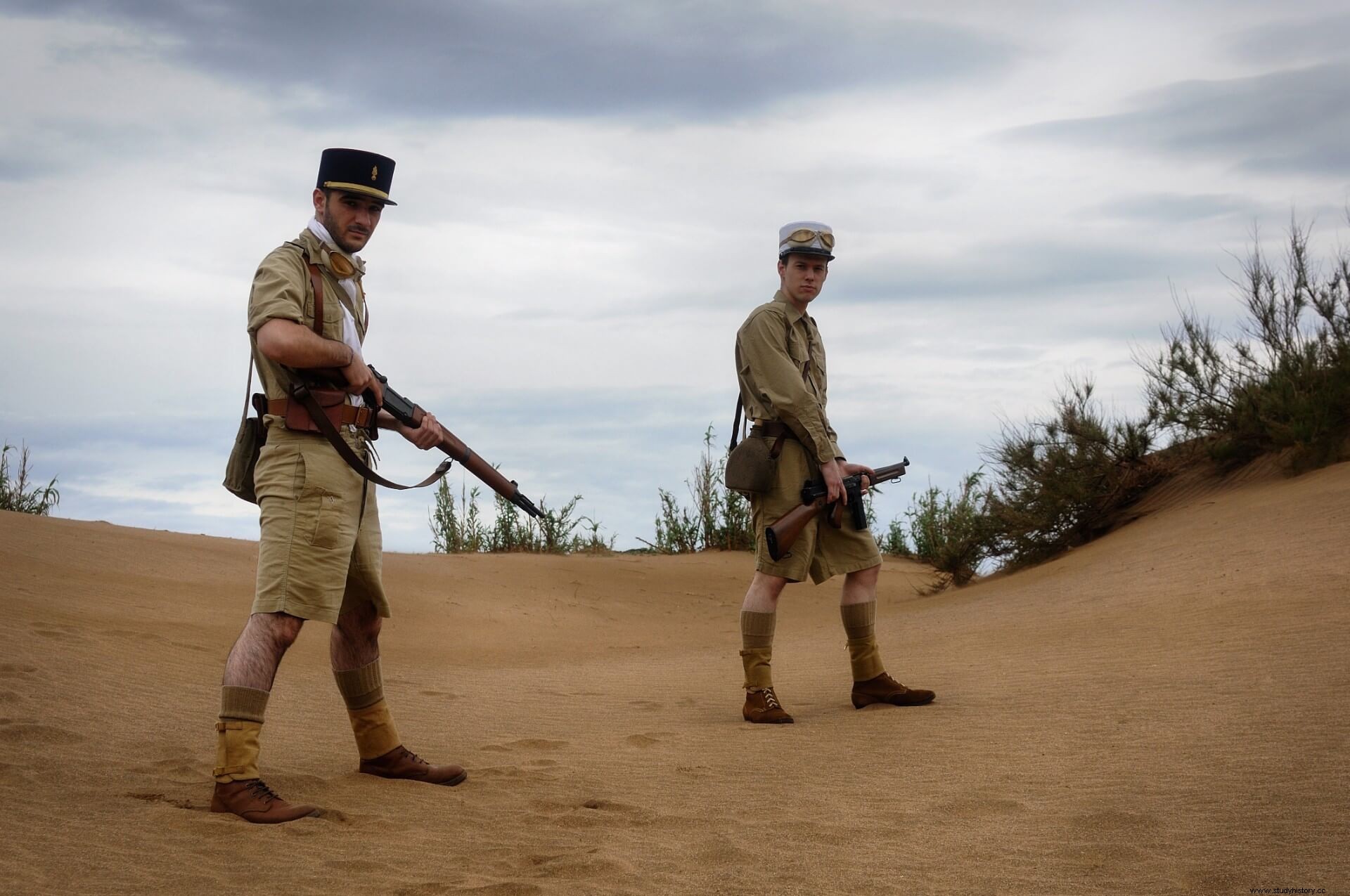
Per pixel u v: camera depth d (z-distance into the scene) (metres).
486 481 4.53
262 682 3.79
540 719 6.05
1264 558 8.36
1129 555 10.19
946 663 7.14
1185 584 8.27
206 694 5.97
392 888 2.97
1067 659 6.67
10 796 3.73
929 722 5.39
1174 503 12.16
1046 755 4.48
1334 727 4.33
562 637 10.98
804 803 3.99
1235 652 6.04
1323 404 11.15
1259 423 11.77
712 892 3.01
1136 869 3.08
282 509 3.92
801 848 3.43
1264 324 12.06
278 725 5.54
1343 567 7.59
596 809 3.95
